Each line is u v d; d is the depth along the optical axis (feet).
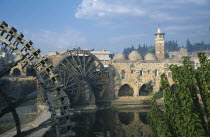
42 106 116.06
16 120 47.70
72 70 156.87
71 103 156.87
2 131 89.97
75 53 163.12
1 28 58.39
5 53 220.02
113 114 149.48
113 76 192.34
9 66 52.65
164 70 200.23
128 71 196.54
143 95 199.31
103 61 254.68
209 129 40.70
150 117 46.06
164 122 42.52
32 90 148.66
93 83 171.73
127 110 161.07
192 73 41.55
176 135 40.75
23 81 145.89
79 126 120.37
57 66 148.97
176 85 41.91
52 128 82.02
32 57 60.49
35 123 86.53
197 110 41.96
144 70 198.18
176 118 39.42
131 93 200.64
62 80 152.35
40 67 65.72
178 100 40.27
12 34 58.34
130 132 111.45
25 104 141.90
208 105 39.40
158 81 201.16
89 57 171.53
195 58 214.28
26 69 179.83
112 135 106.32
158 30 265.54
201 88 40.91
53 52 229.25
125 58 226.17
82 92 162.09
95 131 112.06
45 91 53.06
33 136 72.74
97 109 163.02
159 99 182.80
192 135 36.42
